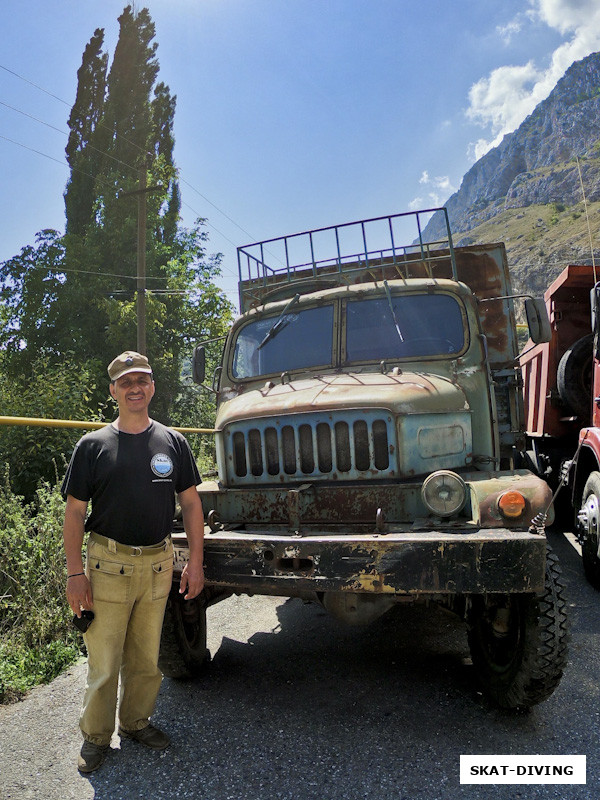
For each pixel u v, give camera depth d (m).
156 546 3.19
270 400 4.04
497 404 5.45
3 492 5.85
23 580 4.79
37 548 4.91
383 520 3.34
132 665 3.23
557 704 3.57
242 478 3.97
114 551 3.10
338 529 3.63
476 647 3.83
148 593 3.18
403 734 3.27
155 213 24.33
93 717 3.08
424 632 4.78
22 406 8.91
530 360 8.90
